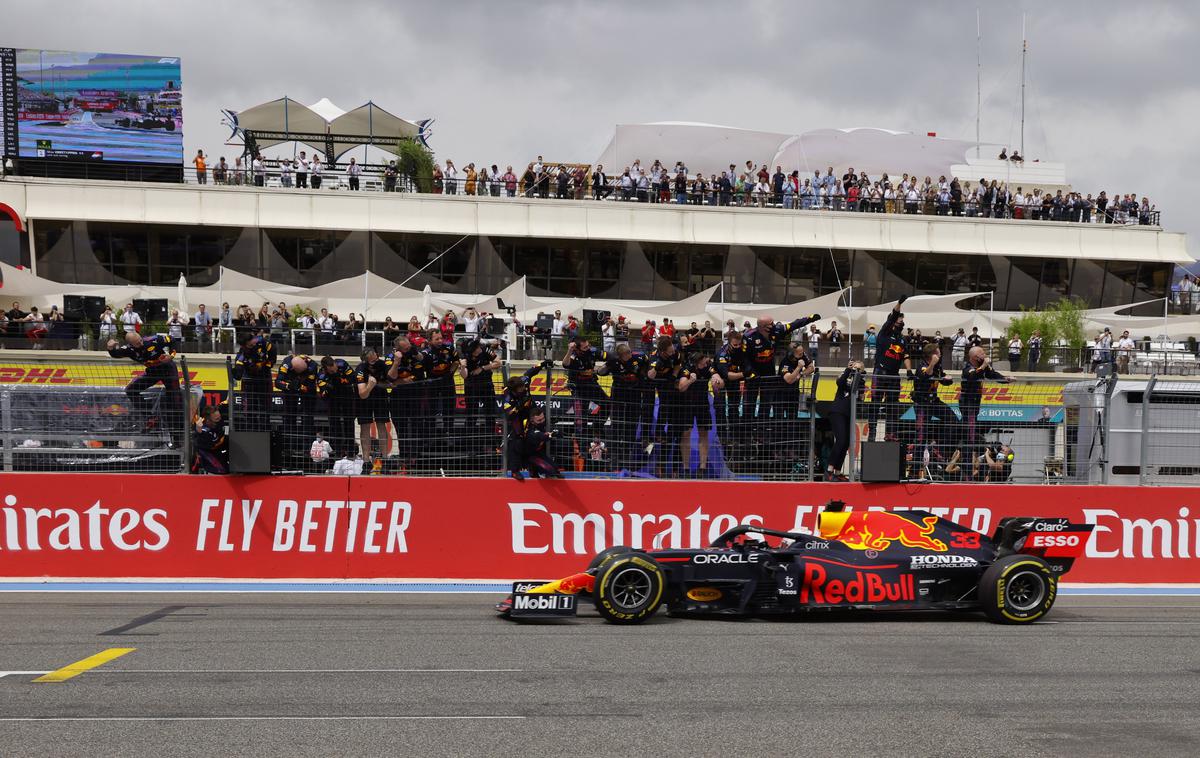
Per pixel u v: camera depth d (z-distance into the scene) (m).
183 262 33.22
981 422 11.67
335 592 10.41
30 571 10.82
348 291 28.55
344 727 5.68
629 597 9.01
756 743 5.47
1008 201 37.03
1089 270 36.97
